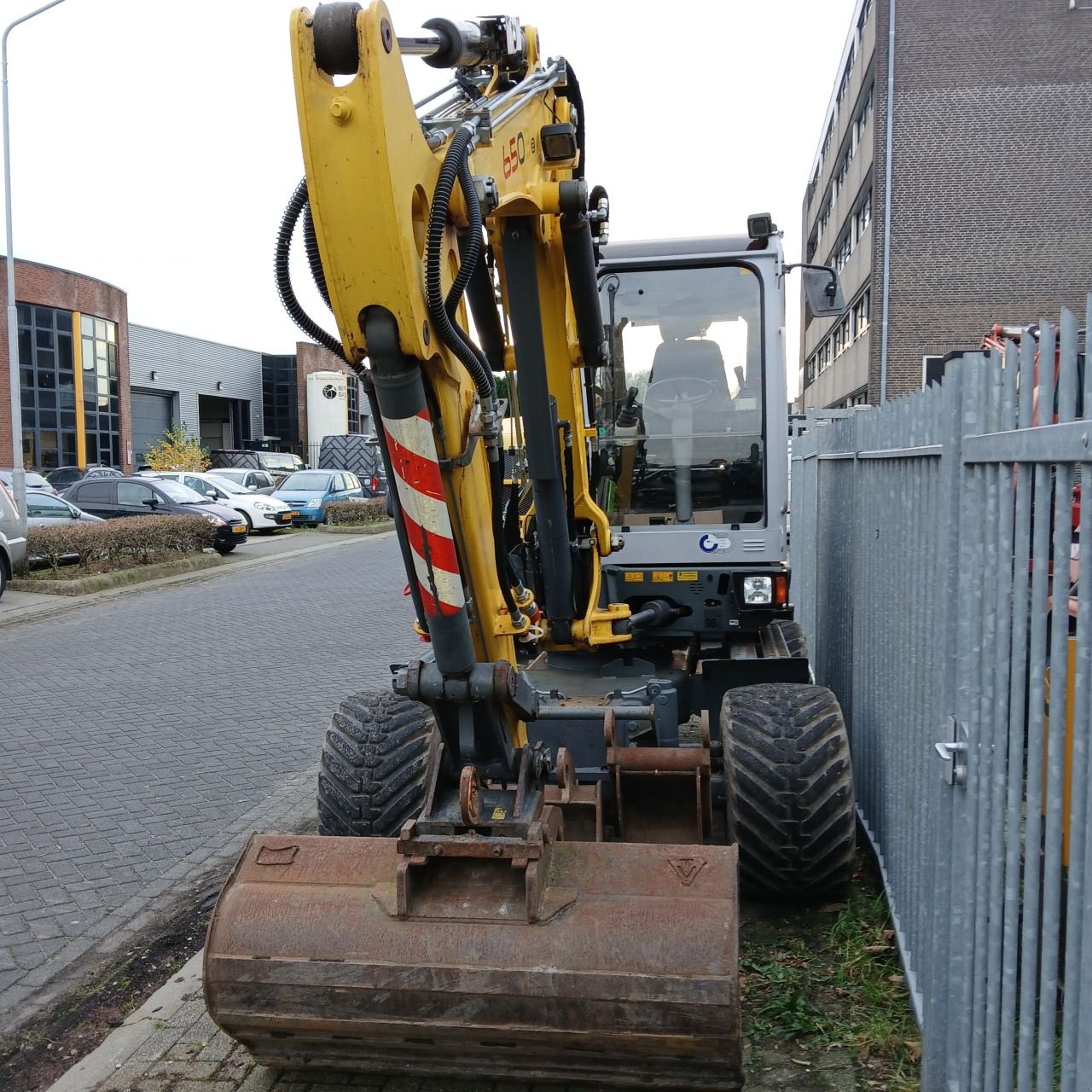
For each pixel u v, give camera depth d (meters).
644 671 5.18
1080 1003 1.82
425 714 4.07
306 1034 2.86
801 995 3.55
